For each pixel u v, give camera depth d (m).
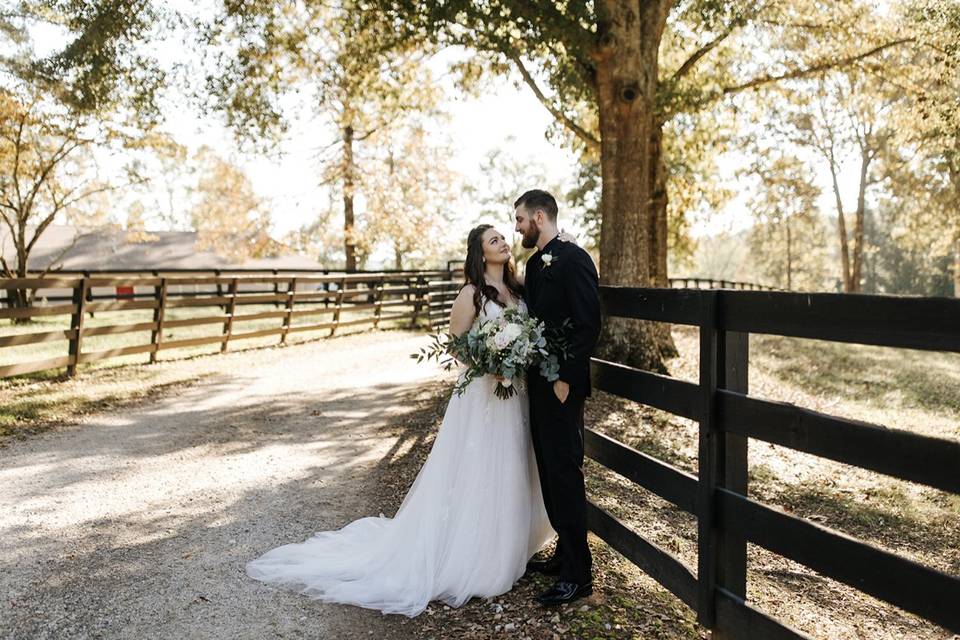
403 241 31.70
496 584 3.65
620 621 3.34
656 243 13.66
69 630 3.28
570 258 3.51
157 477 5.66
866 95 15.97
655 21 10.23
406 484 5.44
